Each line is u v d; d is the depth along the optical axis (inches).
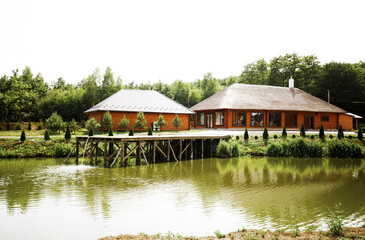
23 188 509.4
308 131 1473.9
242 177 626.5
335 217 364.2
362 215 375.6
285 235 287.9
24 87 2143.2
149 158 924.0
